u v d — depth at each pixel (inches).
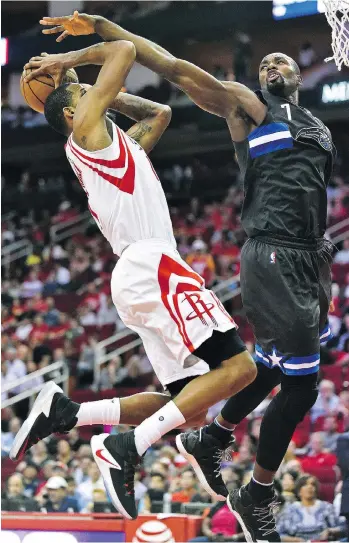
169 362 131.6
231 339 131.0
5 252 689.0
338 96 580.4
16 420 395.2
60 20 138.6
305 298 135.6
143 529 181.8
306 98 590.9
